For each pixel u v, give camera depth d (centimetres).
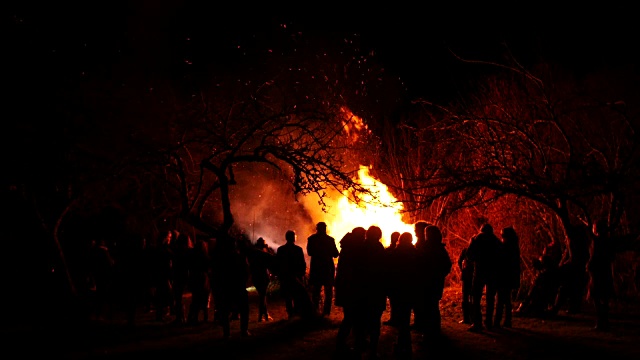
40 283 1375
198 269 1230
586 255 1230
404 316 875
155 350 952
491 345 947
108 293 1323
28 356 921
